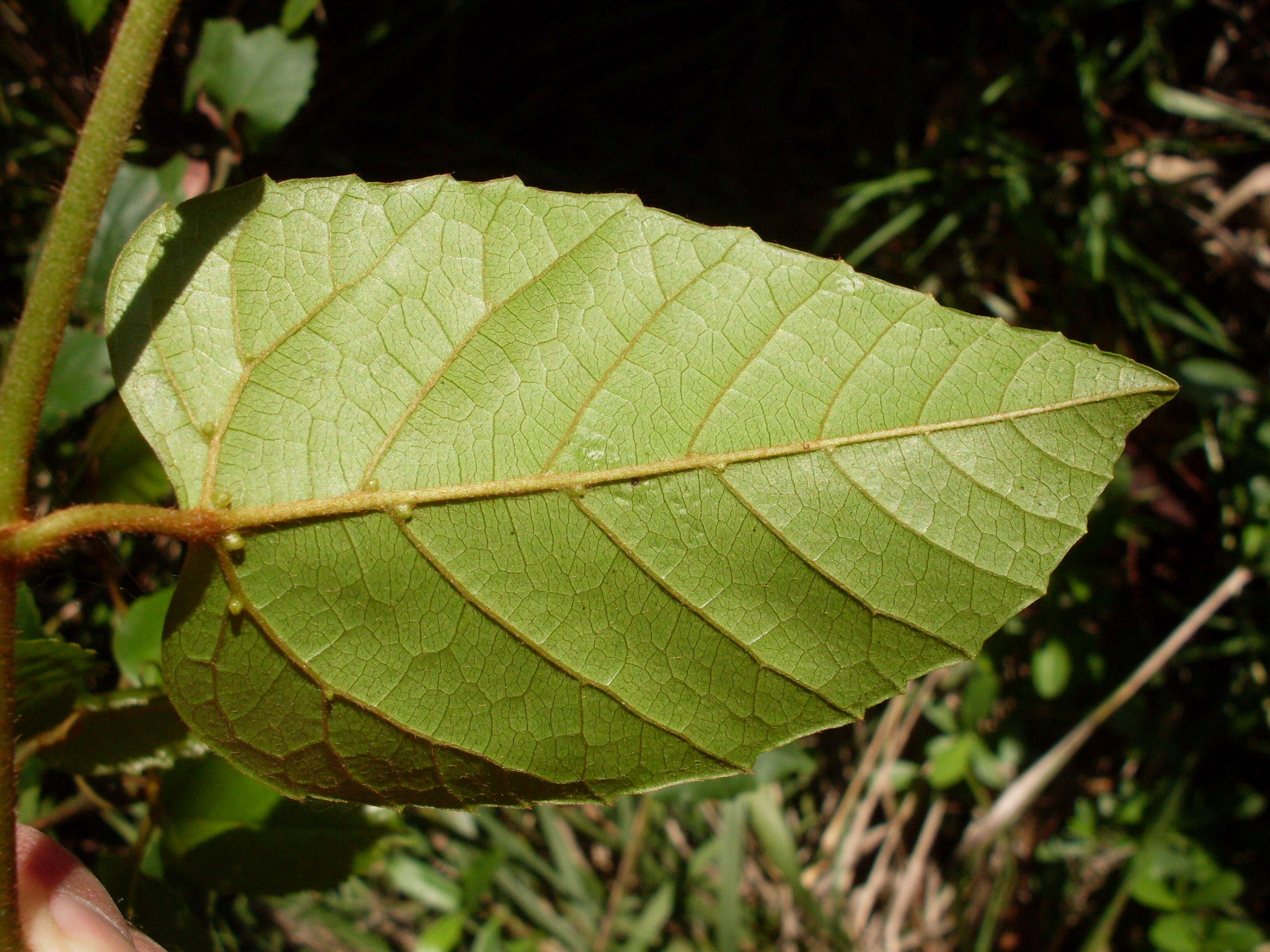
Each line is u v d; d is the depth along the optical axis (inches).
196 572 5.6
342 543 5.7
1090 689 12.9
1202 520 12.9
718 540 5.8
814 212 13.1
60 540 5.3
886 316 5.7
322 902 11.4
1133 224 13.3
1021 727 12.9
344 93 11.3
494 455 5.7
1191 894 12.0
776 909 13.3
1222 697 12.7
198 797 7.3
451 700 5.8
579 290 5.7
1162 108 13.0
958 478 5.7
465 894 11.4
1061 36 12.9
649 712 5.9
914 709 13.0
